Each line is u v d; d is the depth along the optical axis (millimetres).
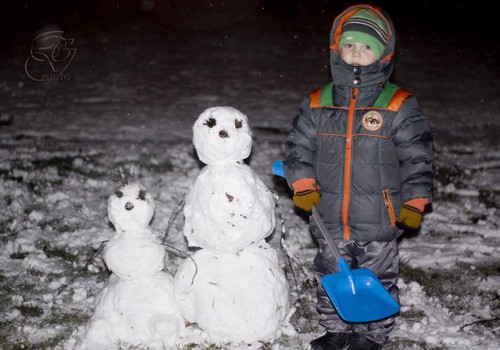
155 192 6168
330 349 3582
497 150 8422
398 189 3439
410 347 3707
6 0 19750
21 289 4348
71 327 3887
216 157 3459
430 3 21328
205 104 10586
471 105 11125
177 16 18906
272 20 18531
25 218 5504
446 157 7961
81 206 5836
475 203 6250
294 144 3537
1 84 11586
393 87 3473
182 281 3637
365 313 3338
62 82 11906
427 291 4438
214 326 3564
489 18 19641
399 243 5285
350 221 3484
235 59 14156
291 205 5902
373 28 3383
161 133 8805
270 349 3598
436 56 15000
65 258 4805
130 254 3604
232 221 3439
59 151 7668
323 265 3621
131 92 11289
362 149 3398
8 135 8484
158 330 3588
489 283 4598
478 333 3887
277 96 11312
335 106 3453
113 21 18188
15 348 3652
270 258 3652
